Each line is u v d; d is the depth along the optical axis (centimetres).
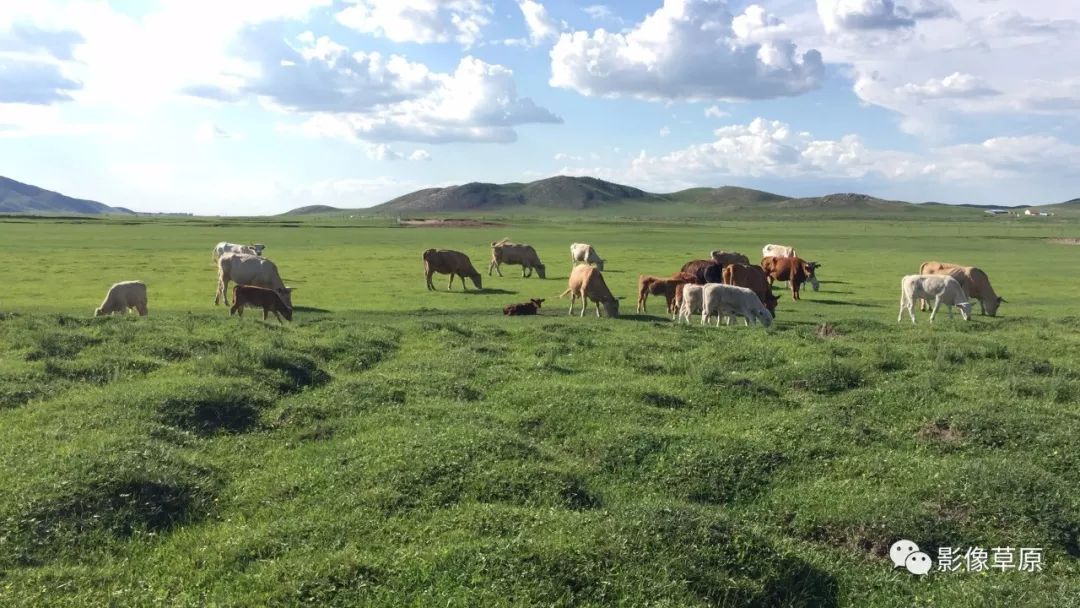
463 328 2028
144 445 979
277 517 851
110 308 2369
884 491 920
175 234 8319
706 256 5891
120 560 742
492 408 1292
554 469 953
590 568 679
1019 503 867
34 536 757
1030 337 2045
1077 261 5969
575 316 2753
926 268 3139
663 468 1009
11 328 1730
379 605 640
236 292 2406
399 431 1094
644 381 1448
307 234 9138
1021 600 695
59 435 1036
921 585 745
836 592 724
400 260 5266
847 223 17762
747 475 992
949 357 1686
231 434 1138
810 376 1477
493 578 665
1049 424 1148
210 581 700
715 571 691
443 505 862
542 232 10681
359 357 1675
